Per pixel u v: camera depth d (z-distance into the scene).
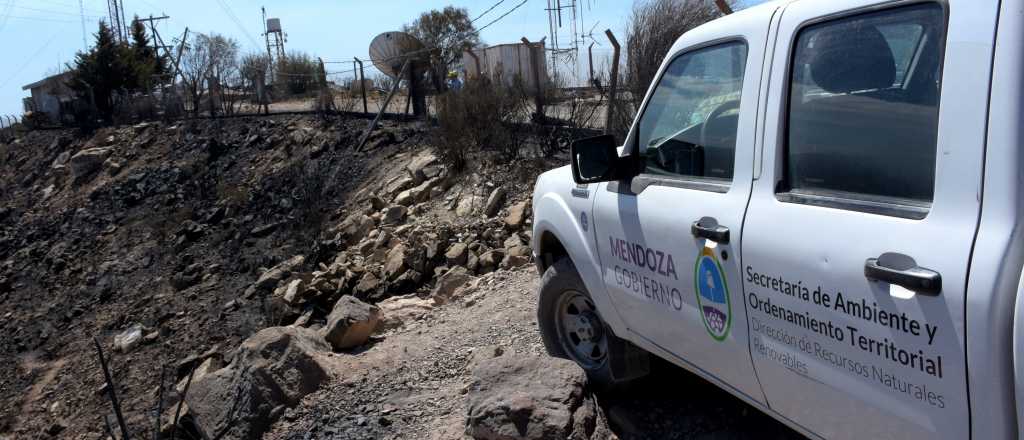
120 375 14.81
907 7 2.44
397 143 19.81
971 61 2.18
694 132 3.45
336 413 5.53
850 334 2.48
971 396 2.10
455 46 30.31
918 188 2.33
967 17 2.22
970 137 2.15
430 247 12.75
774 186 2.88
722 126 3.27
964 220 2.14
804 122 2.80
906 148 2.39
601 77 14.77
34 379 16.73
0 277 23.05
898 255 2.29
